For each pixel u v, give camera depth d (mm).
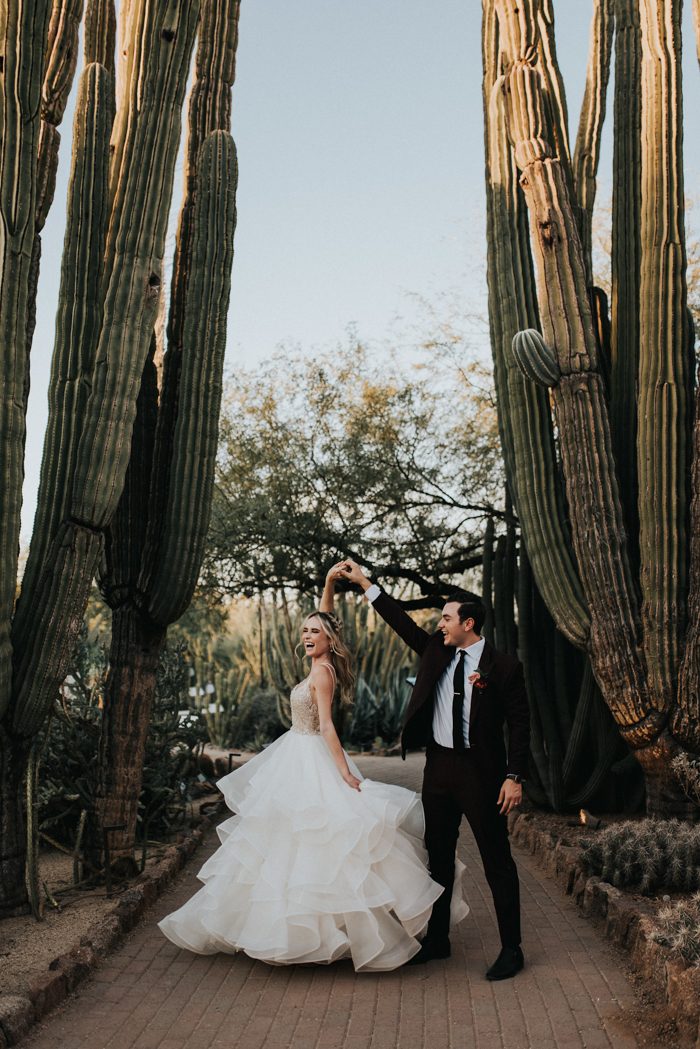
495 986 4375
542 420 7773
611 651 7016
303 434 14078
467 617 4797
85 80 6473
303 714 4926
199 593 14031
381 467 13766
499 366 8297
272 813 4621
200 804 9625
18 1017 3812
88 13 7383
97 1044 3787
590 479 7129
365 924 4414
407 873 4598
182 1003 4223
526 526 7707
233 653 20625
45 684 5410
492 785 4637
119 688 6488
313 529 13500
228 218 6969
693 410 6957
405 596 16234
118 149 6383
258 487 13953
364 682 16141
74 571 5527
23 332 5336
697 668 6574
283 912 4434
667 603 6785
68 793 7660
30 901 5387
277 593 15570
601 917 5297
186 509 6551
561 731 8711
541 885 6383
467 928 5391
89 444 5637
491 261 8359
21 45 5266
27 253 5344
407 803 4898
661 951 4203
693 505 6633
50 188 6336
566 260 7230
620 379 8055
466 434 14172
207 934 4730
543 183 7293
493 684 4719
